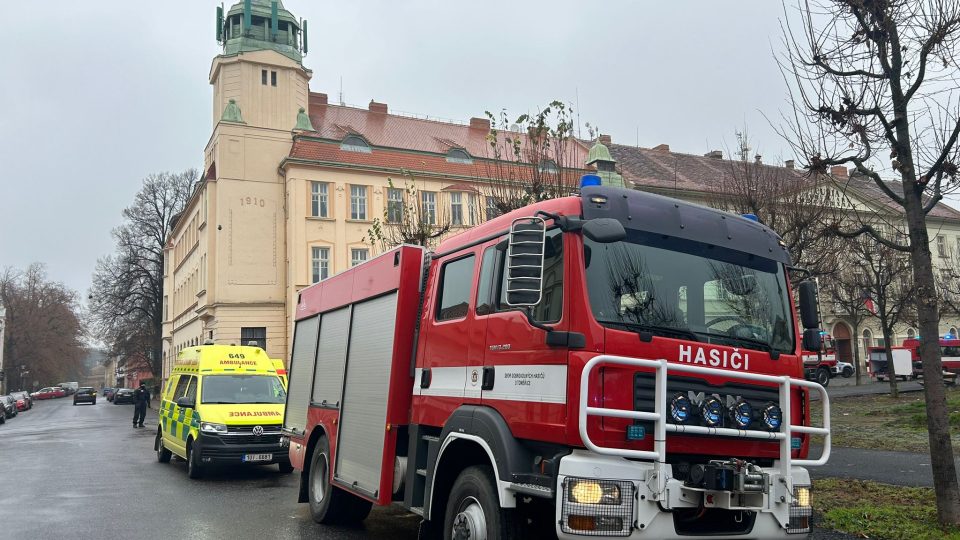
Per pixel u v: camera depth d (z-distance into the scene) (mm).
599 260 5102
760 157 15688
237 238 39875
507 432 5320
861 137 8102
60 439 25656
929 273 7844
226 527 8938
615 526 4531
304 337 10250
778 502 5090
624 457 4742
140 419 32219
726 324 5500
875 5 7758
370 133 45000
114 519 9578
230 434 13531
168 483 13188
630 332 4949
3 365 86812
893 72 7891
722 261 5676
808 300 6043
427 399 6617
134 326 67125
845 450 13984
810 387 5602
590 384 4727
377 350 7539
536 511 5398
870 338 48000
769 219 14172
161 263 66375
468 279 6336
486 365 5742
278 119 41906
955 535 6973
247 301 39594
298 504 10695
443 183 40625
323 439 9008
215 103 44094
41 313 89438
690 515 4961
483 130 49156
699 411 4934
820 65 8297
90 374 193625
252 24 42969
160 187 65812
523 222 4965
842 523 7785
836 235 9352
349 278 8742
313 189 39594
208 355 15328
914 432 16234
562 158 14805
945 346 39281
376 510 10023
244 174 40375
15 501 11188
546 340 5000
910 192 7934
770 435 5121
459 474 6066
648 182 37219
